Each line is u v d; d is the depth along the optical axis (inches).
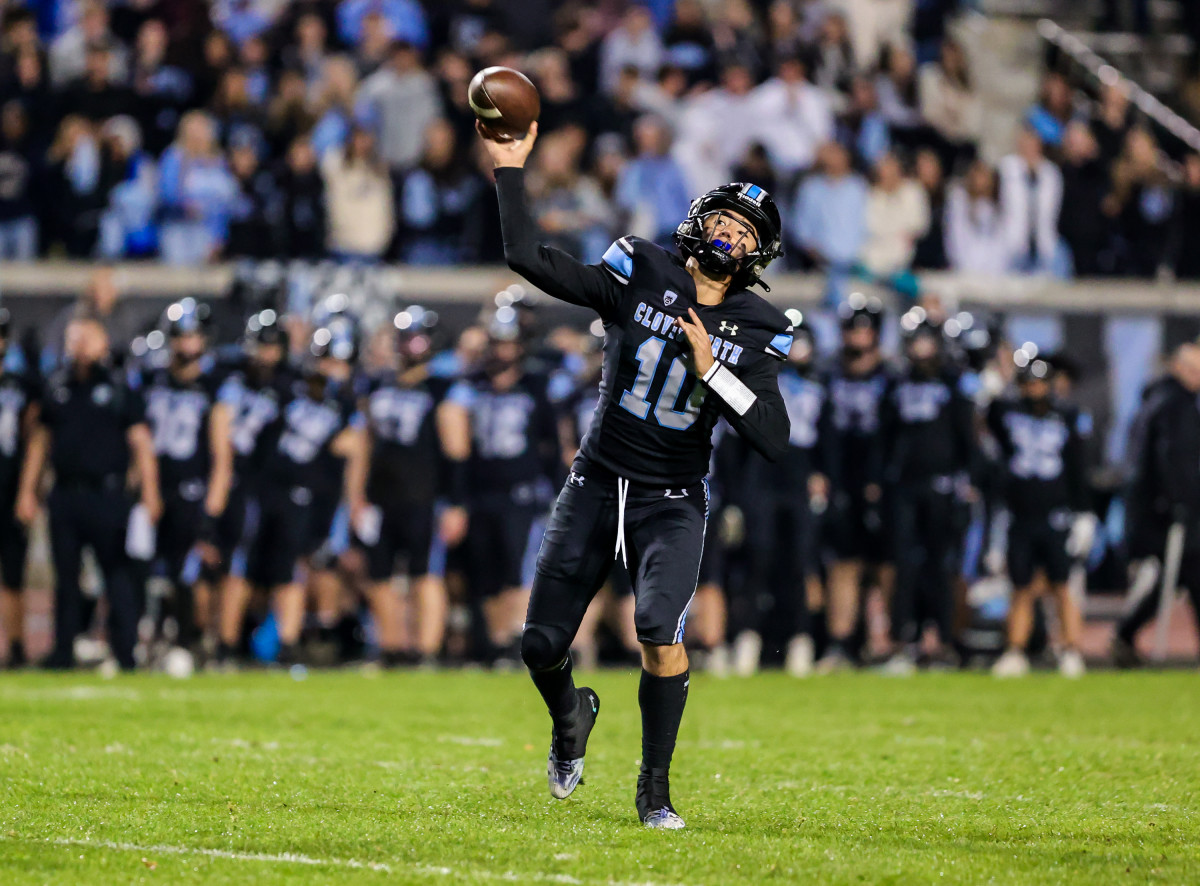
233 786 805.9
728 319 701.3
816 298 2073.1
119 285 1919.3
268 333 1565.0
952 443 1624.0
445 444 1592.0
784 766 938.7
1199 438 1649.9
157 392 1568.7
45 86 2102.6
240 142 2048.5
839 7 2610.7
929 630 1946.4
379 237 1994.3
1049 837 705.6
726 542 1615.4
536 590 708.0
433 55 2369.6
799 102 2262.6
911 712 1237.7
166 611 1600.6
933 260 2150.6
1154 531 1665.8
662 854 639.1
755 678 1533.0
